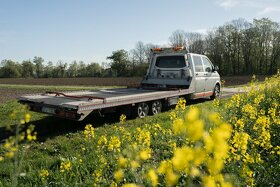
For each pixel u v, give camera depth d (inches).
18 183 197.9
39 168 227.9
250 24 3166.8
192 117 59.1
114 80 2076.8
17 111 153.9
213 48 3260.3
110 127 359.9
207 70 562.9
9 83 1895.9
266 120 269.0
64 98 371.6
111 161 216.2
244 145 178.2
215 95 593.6
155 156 251.6
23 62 3796.8
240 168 184.4
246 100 435.8
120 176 108.2
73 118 320.8
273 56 3068.4
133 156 168.7
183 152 61.9
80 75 3499.0
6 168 224.1
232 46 3218.5
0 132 341.7
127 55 3420.3
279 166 207.6
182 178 170.7
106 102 348.2
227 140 209.5
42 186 193.3
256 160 189.0
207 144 61.6
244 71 3169.3
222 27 3240.7
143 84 546.9
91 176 205.2
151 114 432.5
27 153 264.4
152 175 80.8
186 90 487.5
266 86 537.0
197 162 62.5
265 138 222.4
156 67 536.1
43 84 1689.2
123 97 370.3
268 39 3100.4
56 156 256.7
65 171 209.6
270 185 186.9
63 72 3592.5
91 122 392.8
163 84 525.0
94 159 230.2
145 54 3430.1
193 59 514.9
